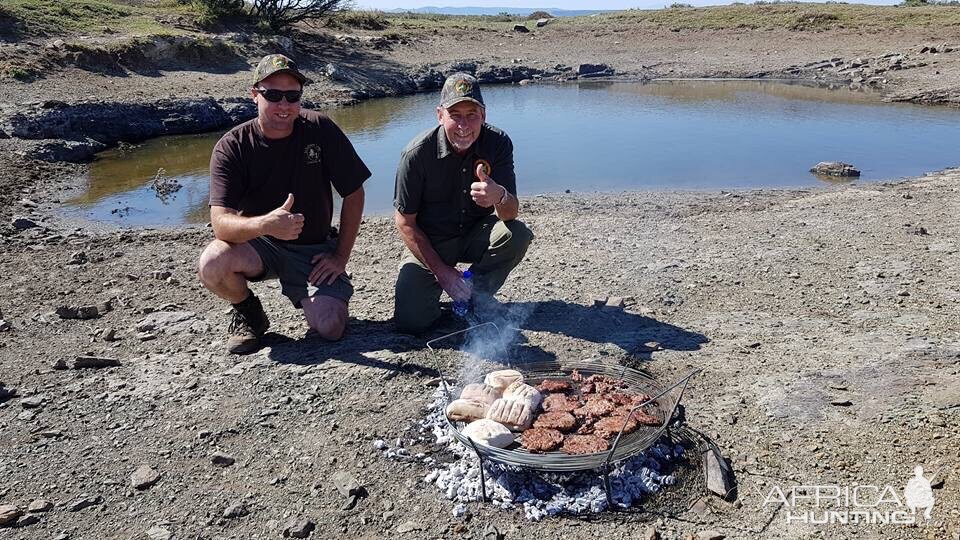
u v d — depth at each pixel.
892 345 2.26
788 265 3.11
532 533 1.53
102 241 3.95
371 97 11.59
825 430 1.82
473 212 2.45
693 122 8.45
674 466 1.70
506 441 1.64
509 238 2.37
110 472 1.79
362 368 2.20
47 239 4.02
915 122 8.20
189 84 9.77
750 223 3.92
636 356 2.26
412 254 2.45
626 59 15.33
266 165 2.27
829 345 2.29
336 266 2.41
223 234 2.17
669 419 1.67
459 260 2.55
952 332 2.35
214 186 2.23
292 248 2.41
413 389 2.07
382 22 17.06
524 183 5.59
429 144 2.29
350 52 13.98
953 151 6.50
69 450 1.88
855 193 4.71
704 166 6.05
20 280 3.25
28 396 2.15
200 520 1.61
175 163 6.65
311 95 10.76
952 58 12.53
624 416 1.74
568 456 1.54
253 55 11.88
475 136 2.23
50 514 1.65
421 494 1.66
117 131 7.79
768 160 6.24
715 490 1.61
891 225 3.71
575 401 1.84
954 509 1.53
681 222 4.03
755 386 2.04
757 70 13.78
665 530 1.52
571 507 1.58
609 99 10.77
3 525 1.62
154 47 10.40
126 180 5.91
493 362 2.22
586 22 18.81
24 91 7.96
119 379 2.25
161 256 3.59
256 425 1.95
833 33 15.87
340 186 2.35
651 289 2.87
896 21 15.87
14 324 2.71
